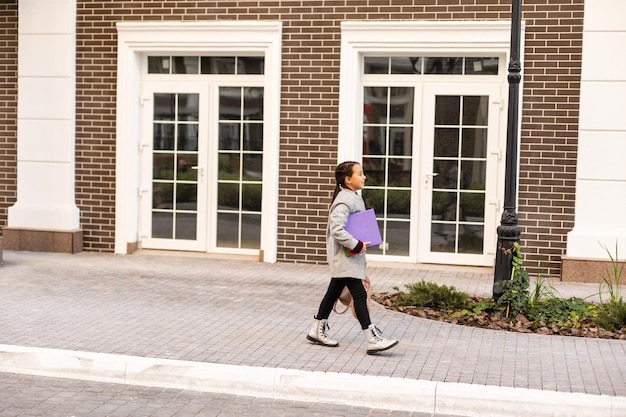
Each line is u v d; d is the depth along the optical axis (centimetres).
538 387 767
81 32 1513
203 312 1059
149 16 1485
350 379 764
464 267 1430
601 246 1341
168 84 1511
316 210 1445
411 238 1446
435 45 1398
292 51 1442
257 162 1484
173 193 1520
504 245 1065
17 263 1385
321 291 1218
